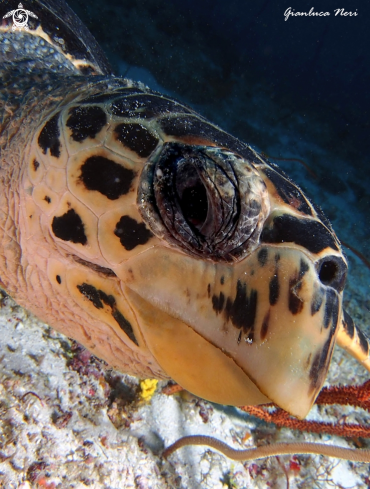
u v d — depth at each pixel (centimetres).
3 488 13
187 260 11
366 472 27
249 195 10
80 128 13
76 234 13
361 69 221
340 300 11
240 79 105
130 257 12
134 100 13
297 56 221
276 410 23
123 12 82
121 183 12
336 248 11
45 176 13
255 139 88
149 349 13
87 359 18
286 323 10
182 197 11
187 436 19
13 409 14
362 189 87
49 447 14
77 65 26
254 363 11
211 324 11
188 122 13
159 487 18
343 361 33
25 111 16
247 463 24
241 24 188
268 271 11
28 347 17
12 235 15
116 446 17
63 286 14
